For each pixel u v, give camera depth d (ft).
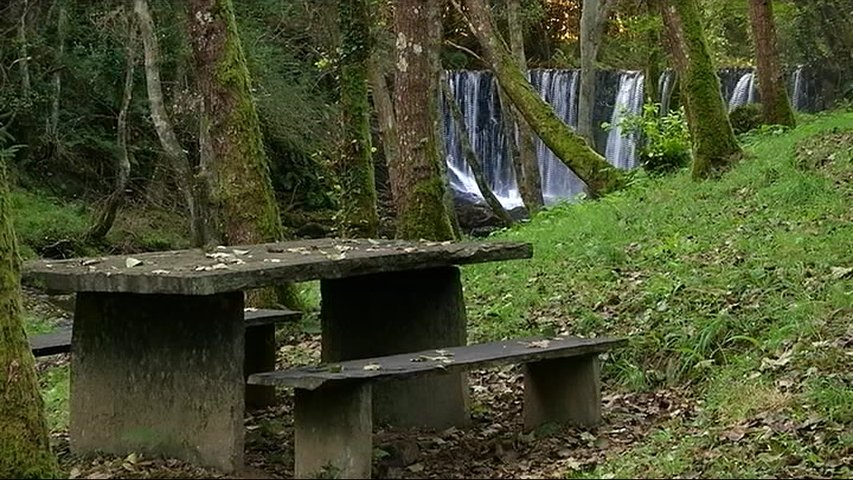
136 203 69.92
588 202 47.19
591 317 27.37
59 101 68.18
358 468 16.46
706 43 43.93
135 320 18.51
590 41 63.36
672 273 29.50
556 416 20.79
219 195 30.81
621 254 33.37
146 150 70.18
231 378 17.37
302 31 73.31
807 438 18.01
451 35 95.04
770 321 24.31
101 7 67.41
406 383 22.04
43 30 67.87
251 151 30.81
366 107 35.88
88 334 19.10
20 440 16.05
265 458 18.90
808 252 28.53
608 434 19.86
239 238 30.55
